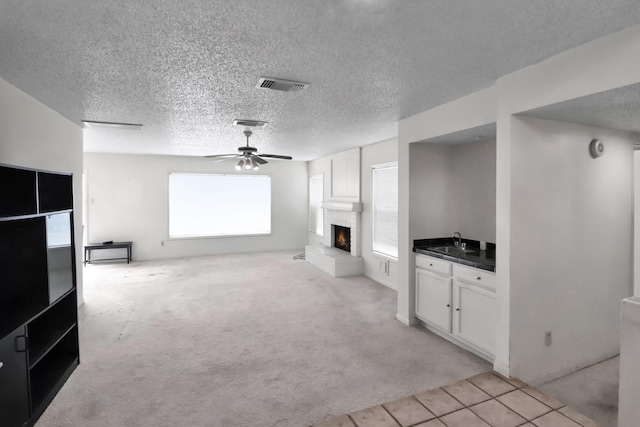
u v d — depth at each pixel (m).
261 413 2.34
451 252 3.66
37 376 2.62
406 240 3.96
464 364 3.00
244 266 7.00
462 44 2.10
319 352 3.24
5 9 1.70
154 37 2.01
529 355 2.71
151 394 2.55
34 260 2.45
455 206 4.14
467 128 3.09
